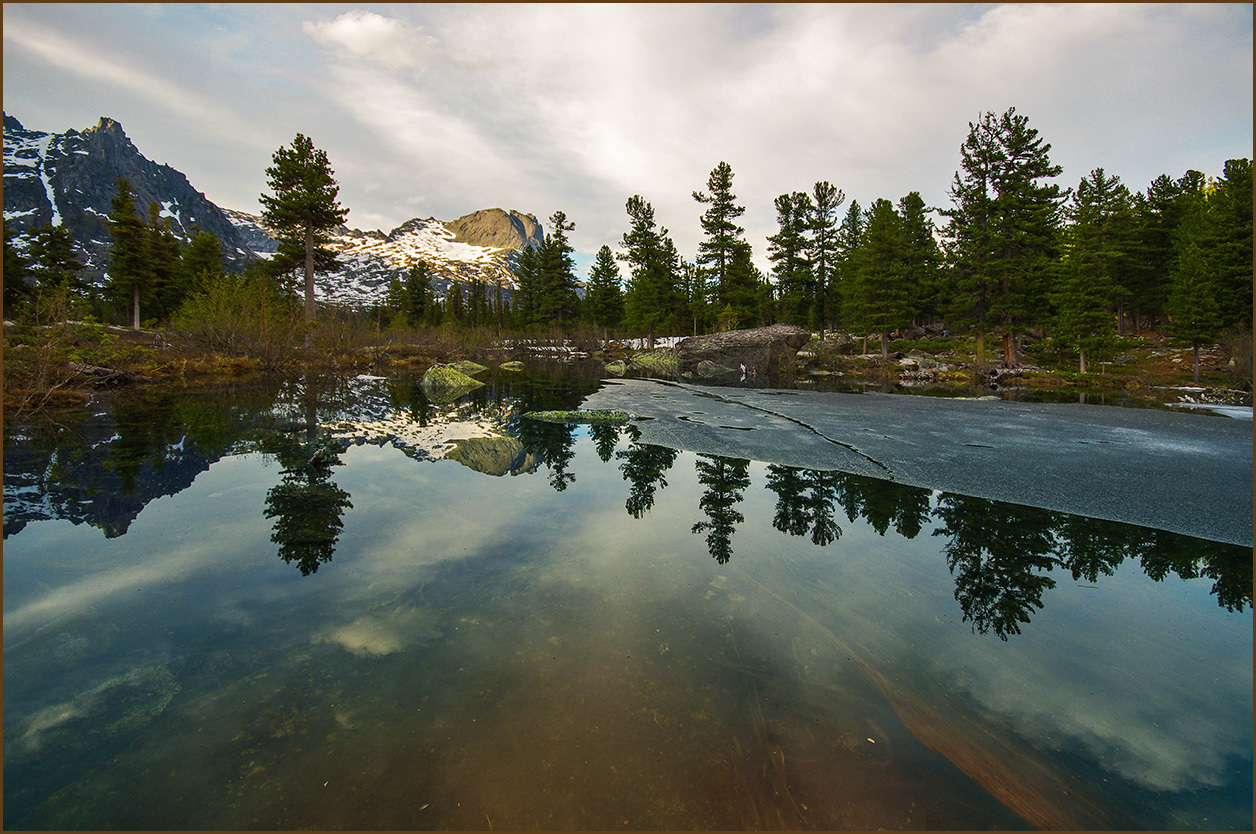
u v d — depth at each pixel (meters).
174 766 1.65
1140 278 33.41
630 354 38.25
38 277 29.19
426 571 3.14
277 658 2.23
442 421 9.09
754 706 1.99
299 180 28.09
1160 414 10.79
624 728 1.85
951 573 3.24
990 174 24.56
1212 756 1.78
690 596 2.87
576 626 2.53
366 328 27.03
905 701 2.05
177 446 6.52
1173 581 3.17
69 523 3.89
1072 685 2.17
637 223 37.94
